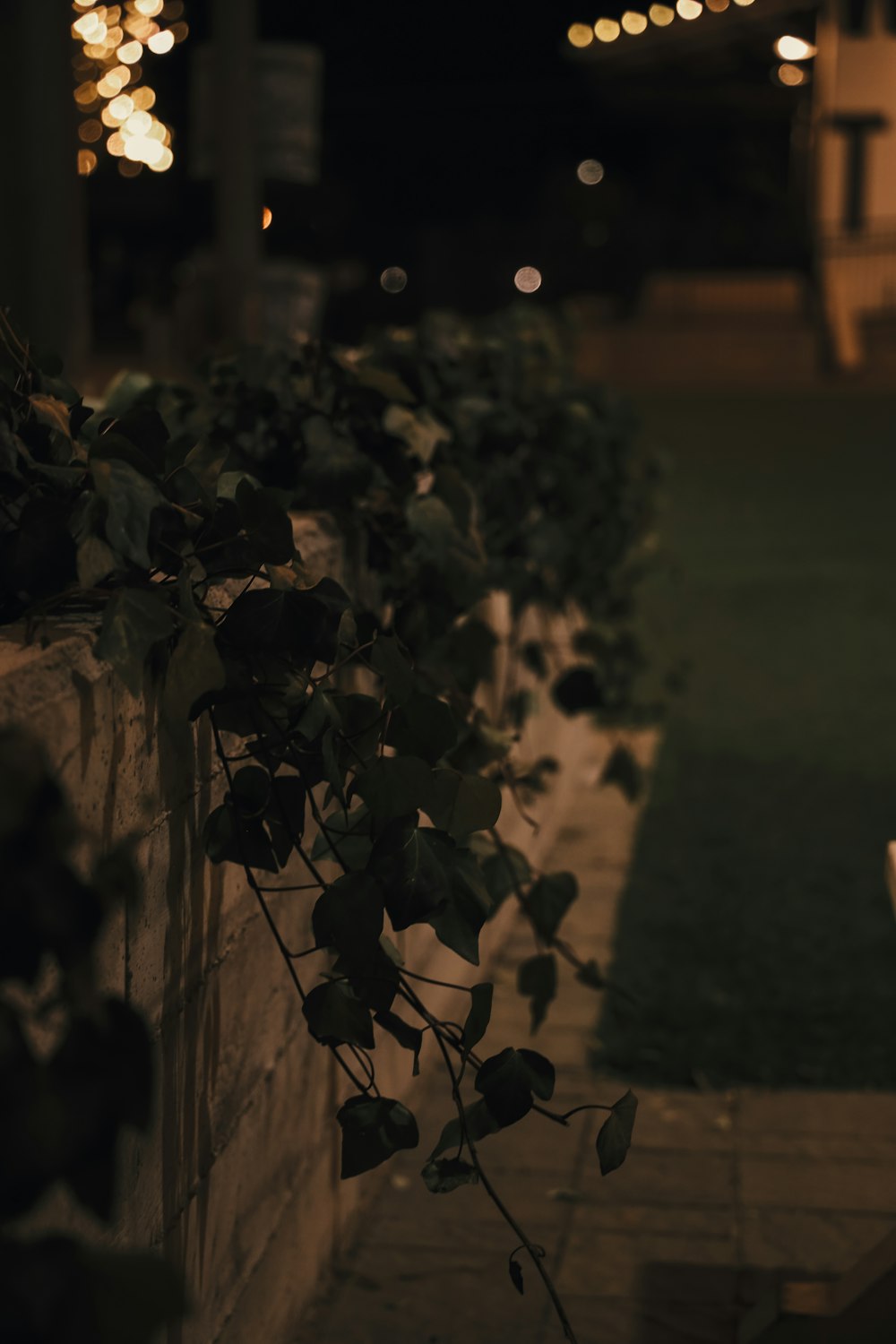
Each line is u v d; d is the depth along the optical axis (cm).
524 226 3528
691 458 2011
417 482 360
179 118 2533
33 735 167
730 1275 334
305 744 235
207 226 1684
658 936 537
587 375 3091
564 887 349
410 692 233
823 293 3152
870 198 3328
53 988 167
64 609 218
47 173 700
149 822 213
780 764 754
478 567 337
